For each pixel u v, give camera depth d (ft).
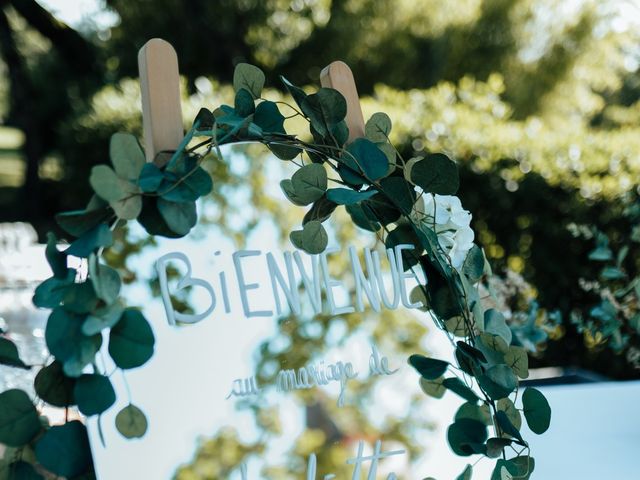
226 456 3.46
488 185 12.03
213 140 3.45
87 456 3.26
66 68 19.42
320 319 3.82
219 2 20.16
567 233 11.65
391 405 3.87
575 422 5.86
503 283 7.60
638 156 11.75
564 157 11.93
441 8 22.39
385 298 3.95
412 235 4.07
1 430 3.19
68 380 3.30
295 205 3.90
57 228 19.01
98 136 17.37
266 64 21.22
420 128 12.49
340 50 21.66
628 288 7.08
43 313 5.44
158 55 3.56
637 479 4.85
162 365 3.42
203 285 3.56
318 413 3.71
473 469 3.92
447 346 4.07
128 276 3.43
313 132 3.98
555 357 11.62
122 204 3.23
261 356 3.62
